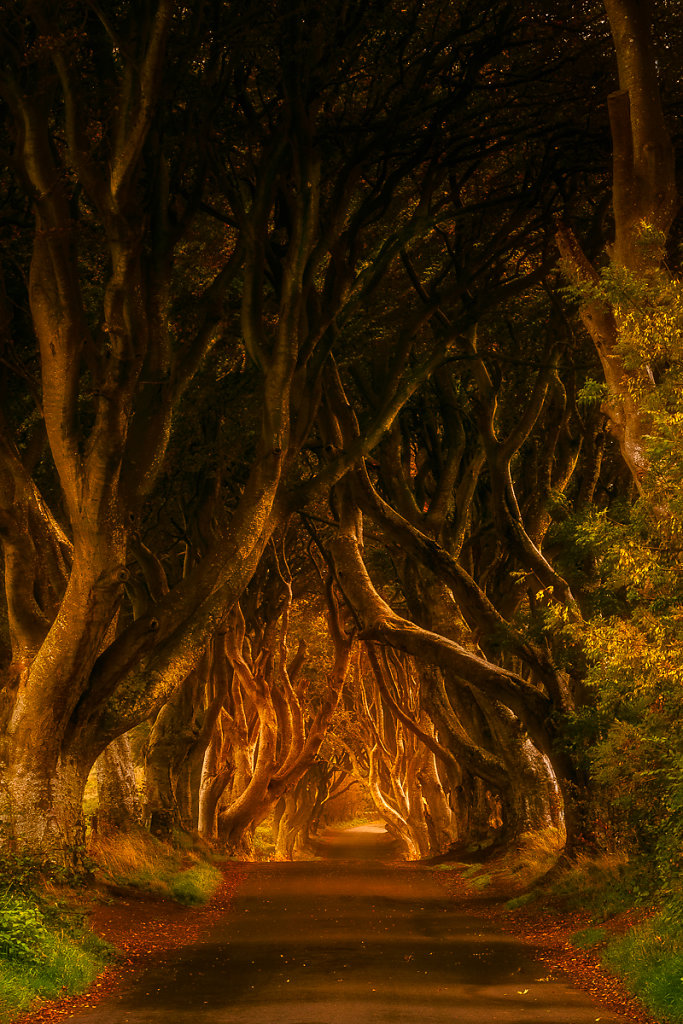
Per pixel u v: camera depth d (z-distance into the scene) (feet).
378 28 71.67
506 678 90.22
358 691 224.74
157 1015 41.98
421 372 84.89
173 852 109.91
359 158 76.59
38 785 69.51
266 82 75.25
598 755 62.90
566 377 101.35
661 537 48.78
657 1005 41.65
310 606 182.80
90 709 71.51
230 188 77.05
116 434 62.49
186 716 126.41
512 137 82.69
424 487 125.29
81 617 66.90
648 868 62.69
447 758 142.51
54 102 68.44
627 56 58.34
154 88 56.24
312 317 82.38
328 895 96.32
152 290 68.85
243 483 123.95
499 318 103.91
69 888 68.85
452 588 97.91
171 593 75.66
